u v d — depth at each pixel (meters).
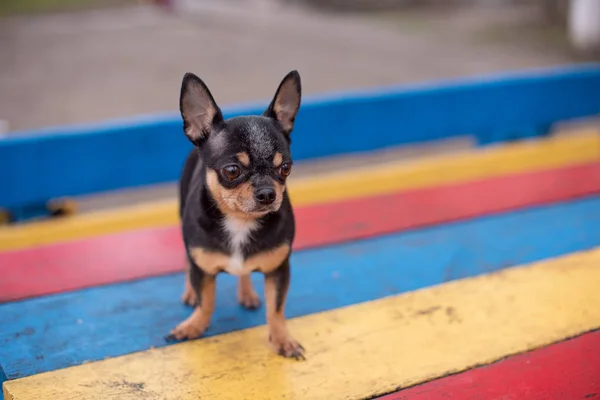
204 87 0.98
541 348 1.04
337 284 1.18
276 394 0.97
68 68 3.67
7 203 1.48
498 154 1.77
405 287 1.18
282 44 4.34
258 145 0.96
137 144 1.53
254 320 1.10
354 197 1.49
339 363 1.02
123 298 1.15
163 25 4.91
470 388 0.98
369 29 4.89
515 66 3.71
